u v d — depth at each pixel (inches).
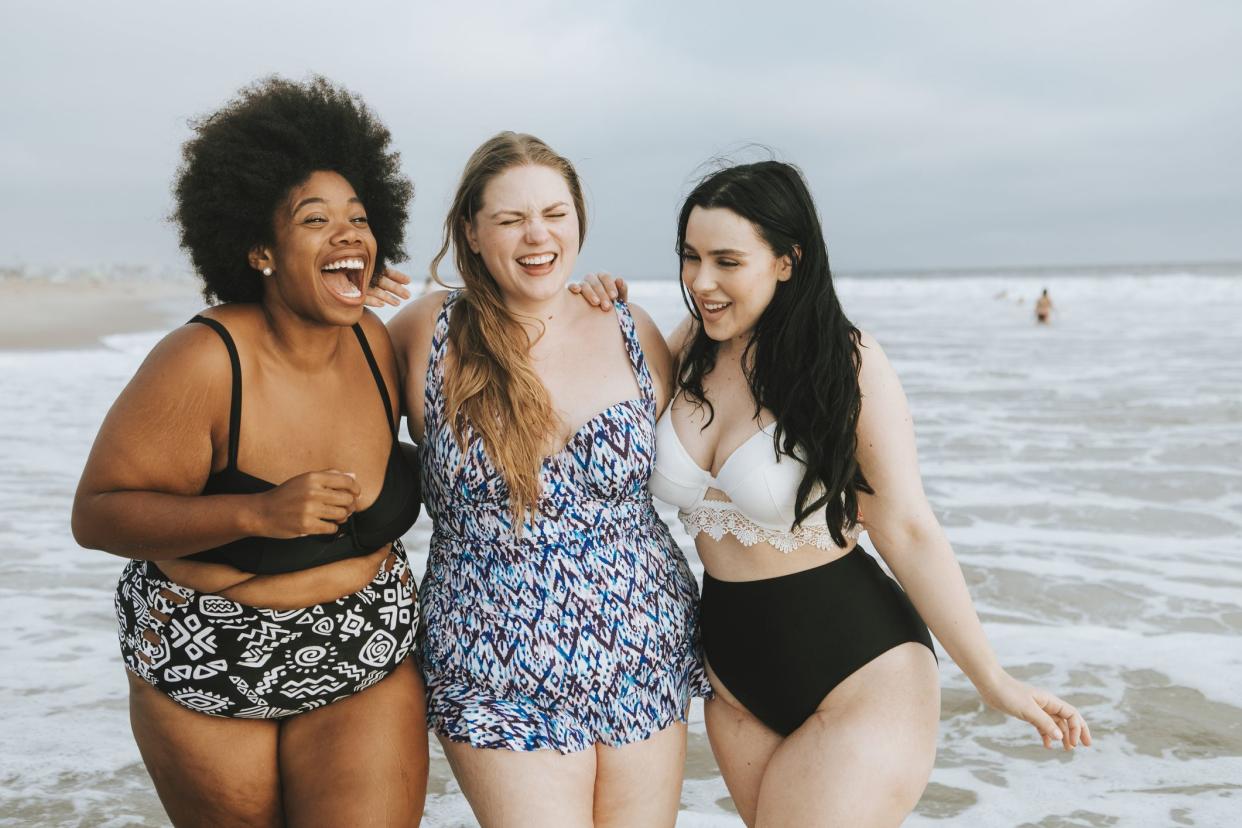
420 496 107.8
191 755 96.5
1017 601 220.5
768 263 108.2
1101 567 241.0
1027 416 438.0
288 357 97.2
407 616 102.7
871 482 110.3
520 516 107.4
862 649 107.9
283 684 95.3
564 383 115.3
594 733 107.3
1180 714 169.6
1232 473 327.0
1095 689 179.2
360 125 99.8
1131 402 466.9
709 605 116.2
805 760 104.7
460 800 149.8
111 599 227.3
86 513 89.4
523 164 111.8
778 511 109.3
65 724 168.4
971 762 158.2
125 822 139.2
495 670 106.3
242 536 86.3
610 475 109.1
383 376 106.0
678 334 125.4
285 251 92.8
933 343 817.5
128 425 89.7
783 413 107.4
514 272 112.1
